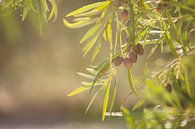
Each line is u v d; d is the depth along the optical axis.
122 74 2.46
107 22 1.14
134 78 1.40
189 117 1.34
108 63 1.17
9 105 7.48
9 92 7.45
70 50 6.62
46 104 7.33
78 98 7.02
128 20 1.12
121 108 1.34
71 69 6.96
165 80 1.35
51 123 7.08
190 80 1.40
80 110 6.93
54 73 7.09
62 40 6.38
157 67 1.46
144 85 1.39
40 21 1.18
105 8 1.13
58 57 6.85
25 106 7.41
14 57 7.12
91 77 1.20
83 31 6.23
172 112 1.35
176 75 1.34
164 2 1.15
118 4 1.12
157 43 1.20
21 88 7.41
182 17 1.20
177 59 1.32
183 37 1.23
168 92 1.34
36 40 6.55
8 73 7.34
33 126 7.08
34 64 7.11
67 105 7.14
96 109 5.87
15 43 6.75
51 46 6.61
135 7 1.14
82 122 5.79
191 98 1.35
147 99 1.37
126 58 1.15
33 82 7.29
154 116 1.34
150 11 1.15
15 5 1.20
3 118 7.38
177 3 1.16
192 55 1.33
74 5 4.44
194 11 1.18
